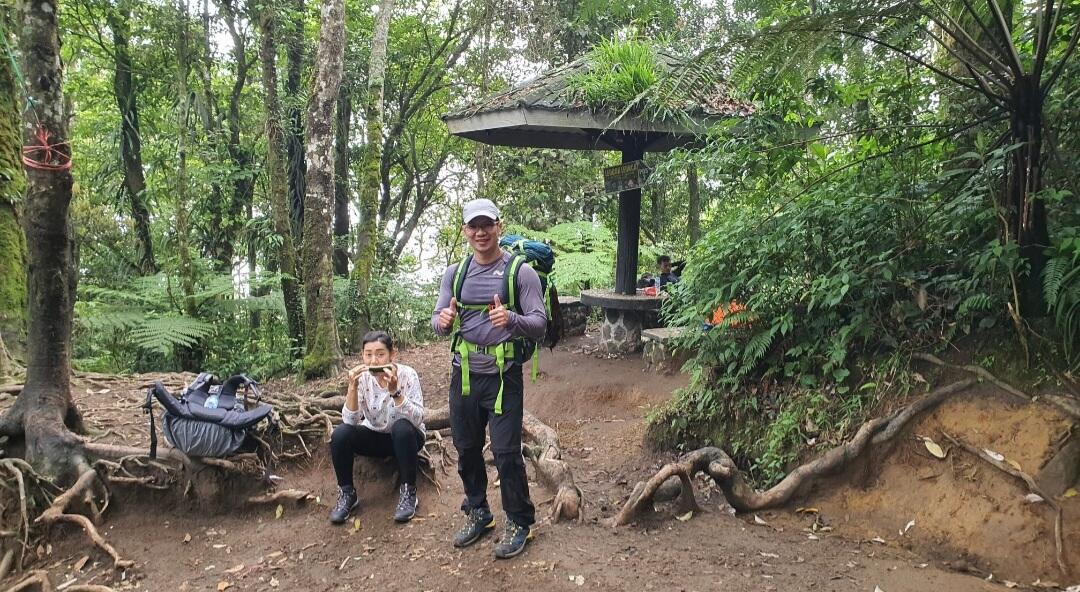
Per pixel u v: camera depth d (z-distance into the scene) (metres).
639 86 6.55
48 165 3.90
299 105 11.16
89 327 9.12
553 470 4.27
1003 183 3.97
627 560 3.23
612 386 7.07
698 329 5.25
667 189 12.24
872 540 3.52
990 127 4.24
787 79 4.52
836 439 4.13
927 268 4.29
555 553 3.28
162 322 8.98
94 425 4.68
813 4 4.83
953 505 3.44
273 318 11.34
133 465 4.04
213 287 9.98
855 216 4.34
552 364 8.19
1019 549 3.11
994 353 3.83
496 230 3.10
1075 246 3.49
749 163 4.82
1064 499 3.16
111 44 12.10
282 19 10.88
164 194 12.10
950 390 3.83
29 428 4.07
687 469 3.89
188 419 3.95
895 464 3.81
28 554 3.61
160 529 3.85
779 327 4.62
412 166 18.77
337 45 7.71
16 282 5.80
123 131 11.59
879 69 5.03
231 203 12.02
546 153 12.09
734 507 3.95
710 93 7.01
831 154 5.42
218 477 4.03
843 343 4.25
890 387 4.11
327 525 3.82
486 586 3.03
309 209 7.97
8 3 5.67
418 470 4.34
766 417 4.71
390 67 15.56
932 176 4.45
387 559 3.39
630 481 4.85
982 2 4.29
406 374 4.00
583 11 7.44
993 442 3.51
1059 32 4.04
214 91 13.05
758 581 3.02
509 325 2.91
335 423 4.77
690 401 5.27
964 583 2.96
